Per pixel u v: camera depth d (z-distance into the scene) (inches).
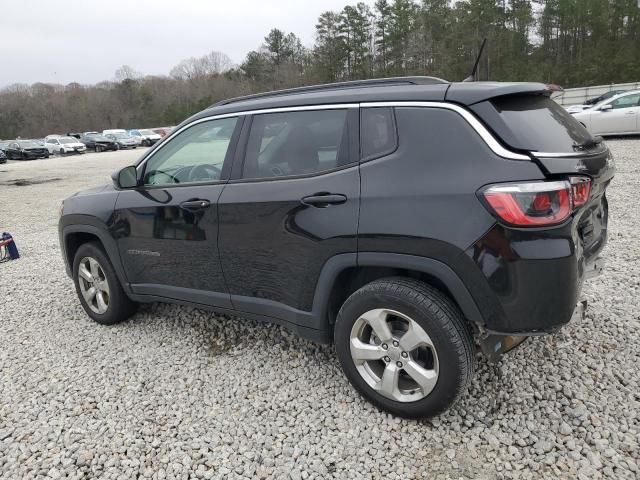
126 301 157.8
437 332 95.0
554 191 85.4
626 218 244.4
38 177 786.2
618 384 111.7
